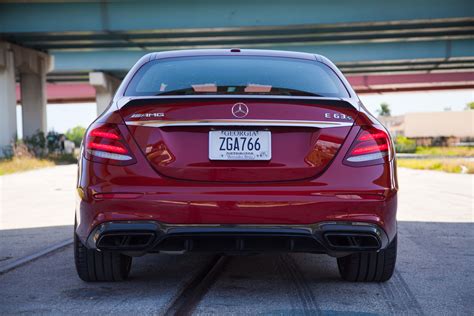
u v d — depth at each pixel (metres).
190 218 2.96
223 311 3.01
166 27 28.62
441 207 8.62
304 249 3.08
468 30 32.62
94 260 3.45
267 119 3.04
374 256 3.49
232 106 3.05
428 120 63.19
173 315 2.94
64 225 6.62
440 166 23.22
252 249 3.08
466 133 62.28
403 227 6.43
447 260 4.50
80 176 3.13
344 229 3.01
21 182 14.59
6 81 32.69
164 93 3.39
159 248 3.06
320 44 37.53
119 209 2.98
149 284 3.62
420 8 27.92
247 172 3.02
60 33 29.47
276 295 3.36
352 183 3.04
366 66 44.78
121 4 28.72
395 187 3.15
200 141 3.04
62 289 3.48
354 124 3.12
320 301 3.23
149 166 3.02
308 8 28.27
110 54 42.00
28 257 4.58
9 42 33.12
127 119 3.08
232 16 28.47
